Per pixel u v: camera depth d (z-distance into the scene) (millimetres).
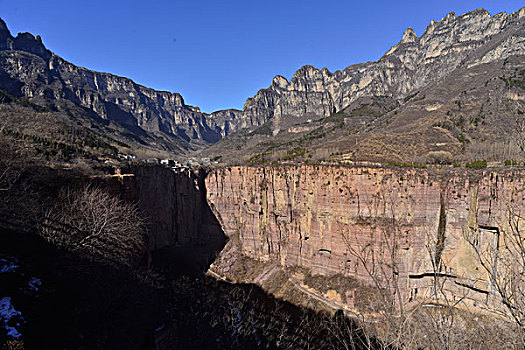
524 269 8891
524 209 40188
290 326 47344
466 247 44781
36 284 20609
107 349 22797
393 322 9016
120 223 30172
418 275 46219
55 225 25391
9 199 24484
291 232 61062
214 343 36812
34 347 16469
